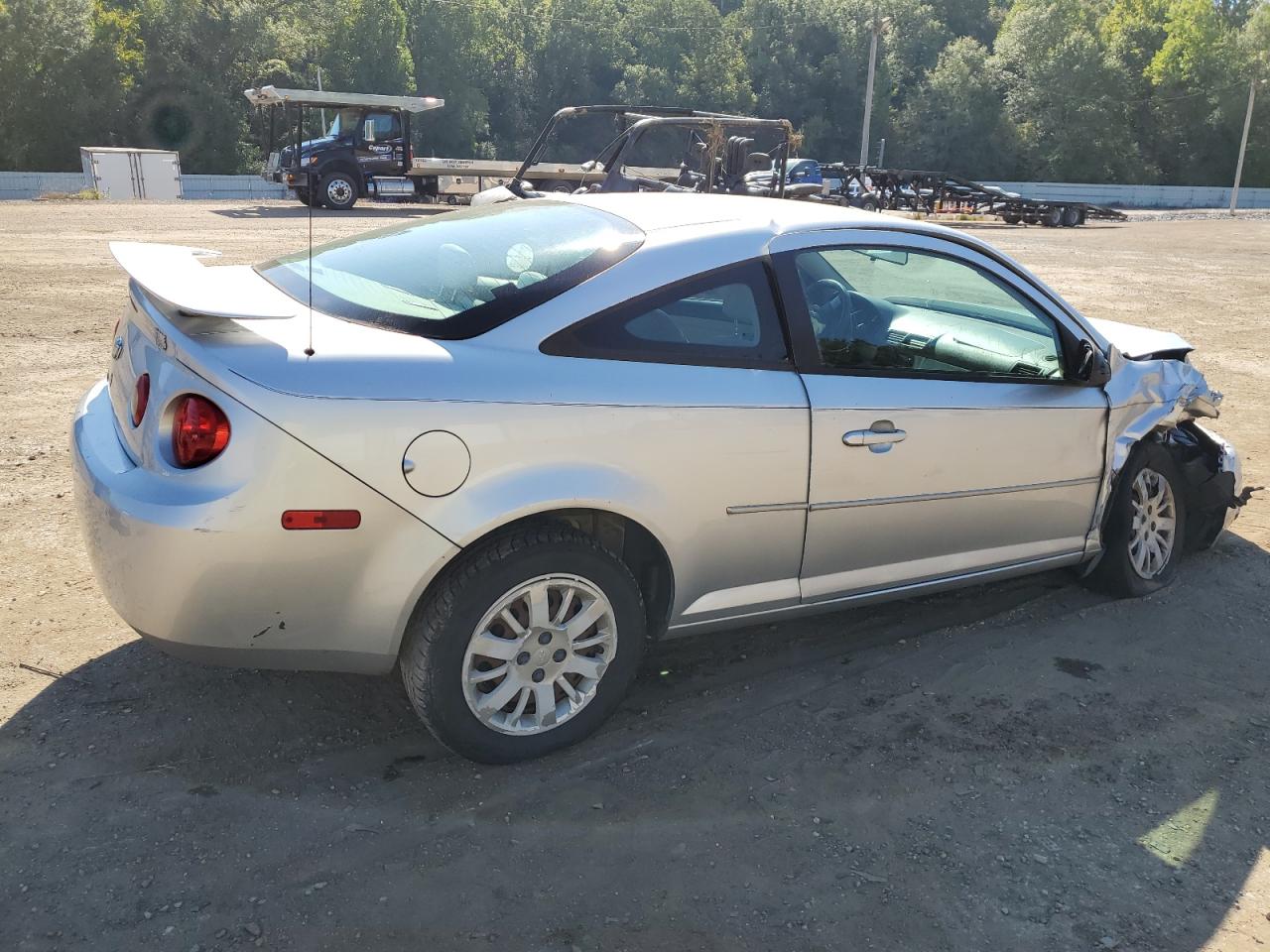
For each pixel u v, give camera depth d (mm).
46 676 3369
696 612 3262
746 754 3172
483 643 2854
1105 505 4215
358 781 2930
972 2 119375
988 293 3850
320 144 24938
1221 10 92500
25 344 8258
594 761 3094
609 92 92375
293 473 2539
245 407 2523
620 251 3115
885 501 3482
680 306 3111
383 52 73625
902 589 3703
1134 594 4469
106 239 16078
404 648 2879
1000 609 4352
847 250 3490
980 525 3797
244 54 65062
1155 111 86125
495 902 2484
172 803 2779
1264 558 5023
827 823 2855
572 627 3000
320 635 2709
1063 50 82500
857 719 3410
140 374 2814
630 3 92250
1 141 56688
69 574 4129
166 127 61344
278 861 2586
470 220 3650
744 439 3125
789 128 14141
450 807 2836
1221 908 2600
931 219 36844
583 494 2857
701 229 3268
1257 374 9656
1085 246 25750
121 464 2740
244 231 18359
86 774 2881
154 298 2830
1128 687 3717
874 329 3553
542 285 2990
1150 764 3232
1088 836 2863
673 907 2500
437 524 2699
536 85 91062
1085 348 3930
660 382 3000
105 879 2484
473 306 2922
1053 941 2459
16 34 55375
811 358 3320
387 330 2840
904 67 93375
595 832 2764
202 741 3072
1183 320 13000
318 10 73188
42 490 5051
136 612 2635
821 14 90625
